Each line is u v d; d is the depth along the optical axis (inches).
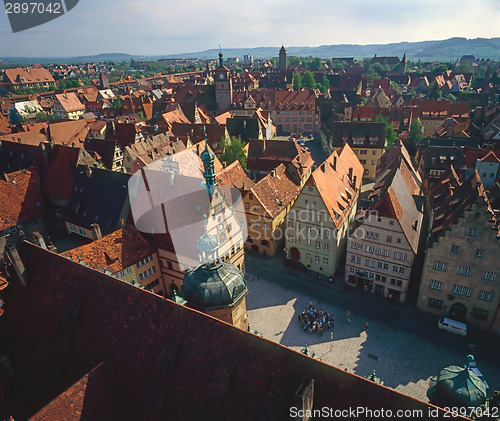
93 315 1054.4
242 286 1069.8
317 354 1708.9
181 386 890.7
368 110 4911.4
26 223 2559.1
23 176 2615.7
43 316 1161.4
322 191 2145.7
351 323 1886.1
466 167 3024.1
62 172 2603.3
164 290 2111.2
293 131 5984.3
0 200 2477.9
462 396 886.4
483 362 1625.2
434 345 1729.8
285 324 1898.4
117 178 2287.2
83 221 2397.9
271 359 802.2
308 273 2310.5
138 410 936.9
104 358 1007.0
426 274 1835.6
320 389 757.9
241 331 830.5
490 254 1654.8
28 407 1139.3
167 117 4712.1
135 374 957.2
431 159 3125.0
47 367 1107.9
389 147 3959.2
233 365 840.9
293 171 2837.1
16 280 1254.9
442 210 2118.6
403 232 1855.3
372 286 2087.8
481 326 1804.9
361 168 3154.5
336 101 5935.0
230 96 6205.7
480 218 1619.1
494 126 4124.0
